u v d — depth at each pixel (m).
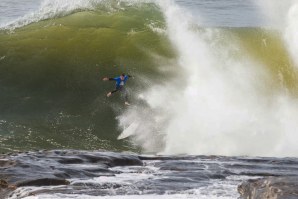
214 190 40.44
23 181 40.75
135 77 81.62
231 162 50.56
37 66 84.69
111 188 40.78
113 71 83.94
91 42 88.00
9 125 73.12
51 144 68.69
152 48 86.25
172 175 45.12
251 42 85.38
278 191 32.38
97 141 70.88
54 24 92.25
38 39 88.88
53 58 85.75
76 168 45.41
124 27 90.50
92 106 77.94
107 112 76.50
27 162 45.69
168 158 52.28
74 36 89.12
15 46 87.56
